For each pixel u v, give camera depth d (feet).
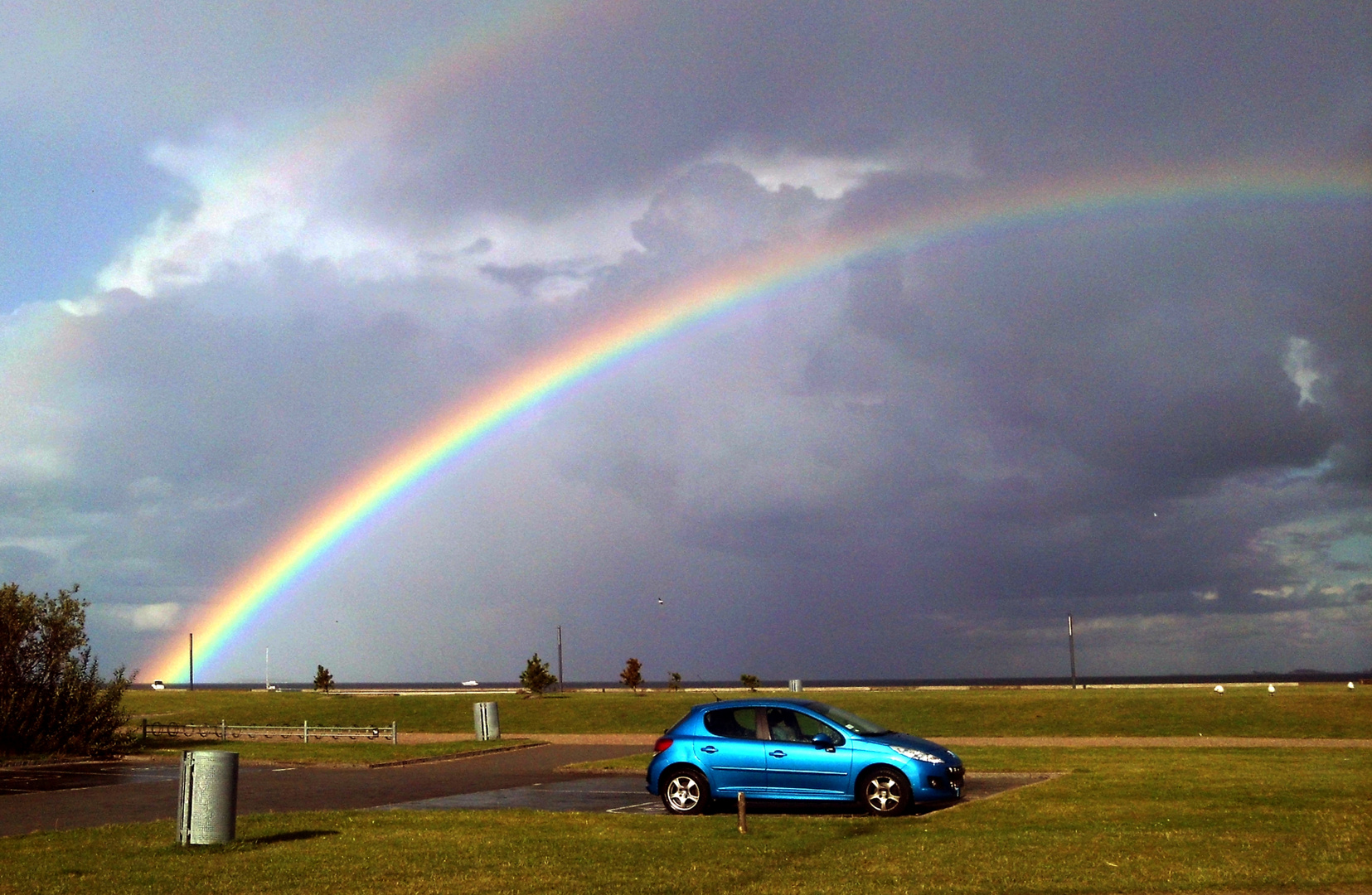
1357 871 42.86
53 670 130.52
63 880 46.32
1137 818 58.23
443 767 110.83
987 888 41.29
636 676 302.86
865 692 265.75
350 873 46.98
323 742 148.97
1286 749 108.17
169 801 82.84
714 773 67.36
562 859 49.70
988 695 212.02
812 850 51.21
